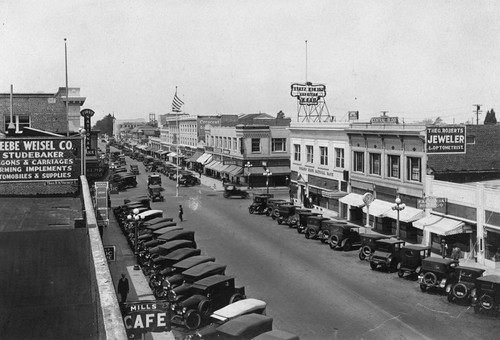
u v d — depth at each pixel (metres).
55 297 11.78
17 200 21.61
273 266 32.62
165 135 157.00
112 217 55.31
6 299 11.56
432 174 38.97
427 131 38.31
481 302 23.12
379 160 45.97
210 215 54.09
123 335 8.44
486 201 32.78
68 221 17.56
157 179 79.19
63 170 21.02
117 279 30.31
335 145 54.03
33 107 53.19
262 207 55.03
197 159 108.88
